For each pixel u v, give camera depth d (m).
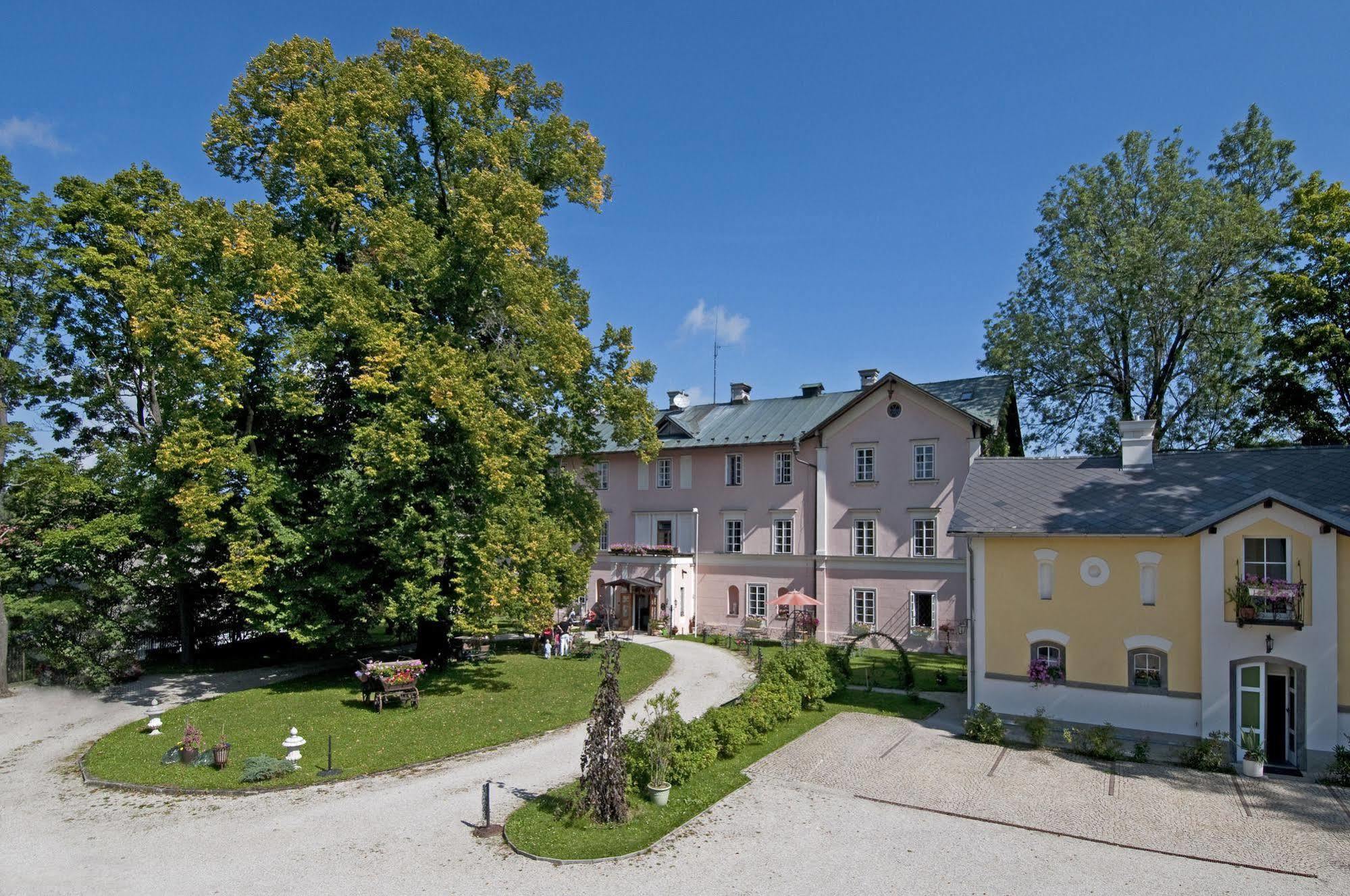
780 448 39.91
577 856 12.41
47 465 25.45
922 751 18.77
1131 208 35.75
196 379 21.50
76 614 25.38
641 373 28.64
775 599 39.28
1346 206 28.55
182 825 13.84
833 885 11.60
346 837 13.32
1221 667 18.20
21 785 16.19
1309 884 11.77
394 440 21.11
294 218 25.64
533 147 27.42
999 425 34.91
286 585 22.75
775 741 19.44
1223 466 21.09
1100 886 11.66
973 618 21.42
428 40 25.39
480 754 18.28
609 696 14.16
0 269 24.66
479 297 25.14
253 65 24.44
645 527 44.12
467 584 22.47
